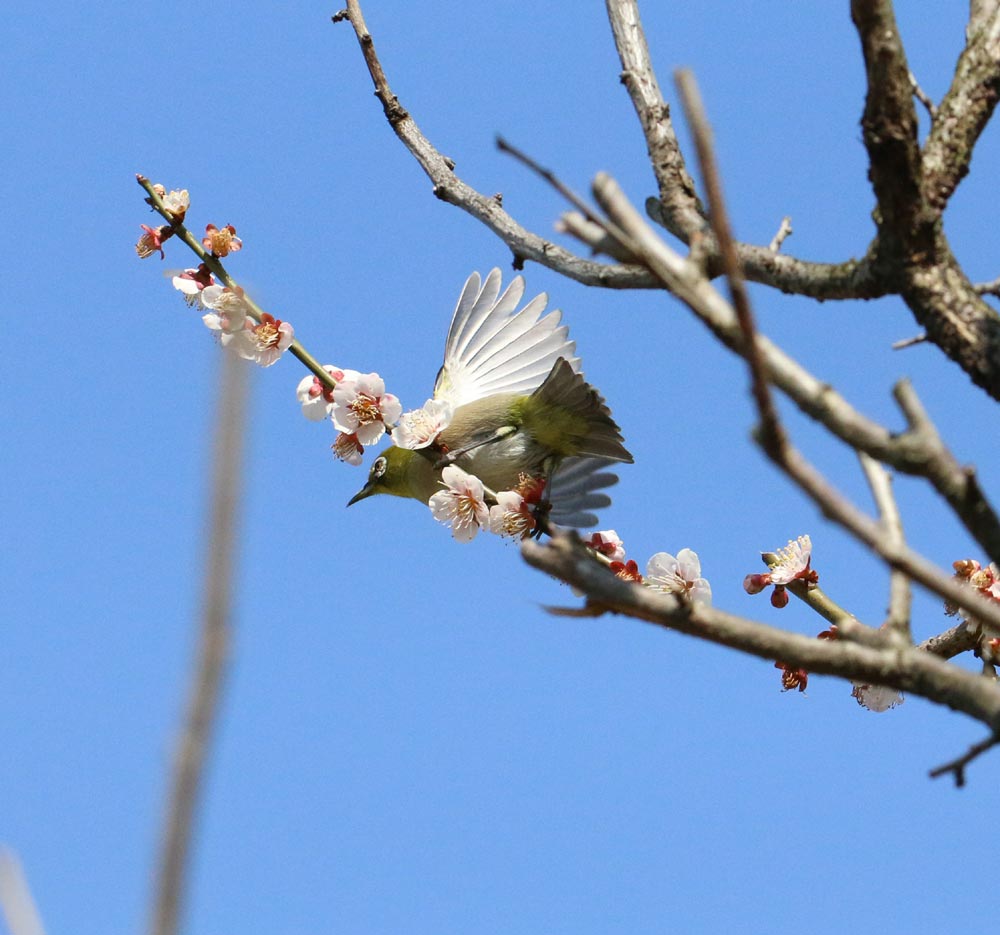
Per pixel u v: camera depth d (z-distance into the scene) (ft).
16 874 8.79
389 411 35.81
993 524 16.46
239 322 35.40
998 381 20.66
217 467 7.84
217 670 7.80
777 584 33.01
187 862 7.67
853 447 16.63
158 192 35.96
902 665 17.87
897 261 21.50
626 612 18.22
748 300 14.49
